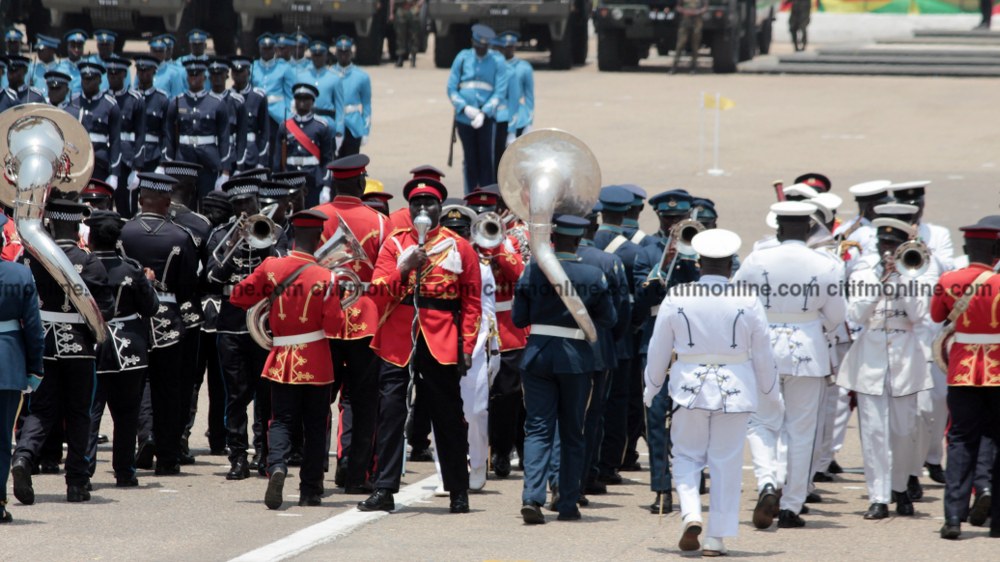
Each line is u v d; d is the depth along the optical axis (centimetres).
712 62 14088
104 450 3969
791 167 8806
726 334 2880
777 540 3009
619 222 3609
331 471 3766
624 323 3275
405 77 12775
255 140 6331
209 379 3866
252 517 3136
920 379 3247
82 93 6169
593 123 10431
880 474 3241
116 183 6172
